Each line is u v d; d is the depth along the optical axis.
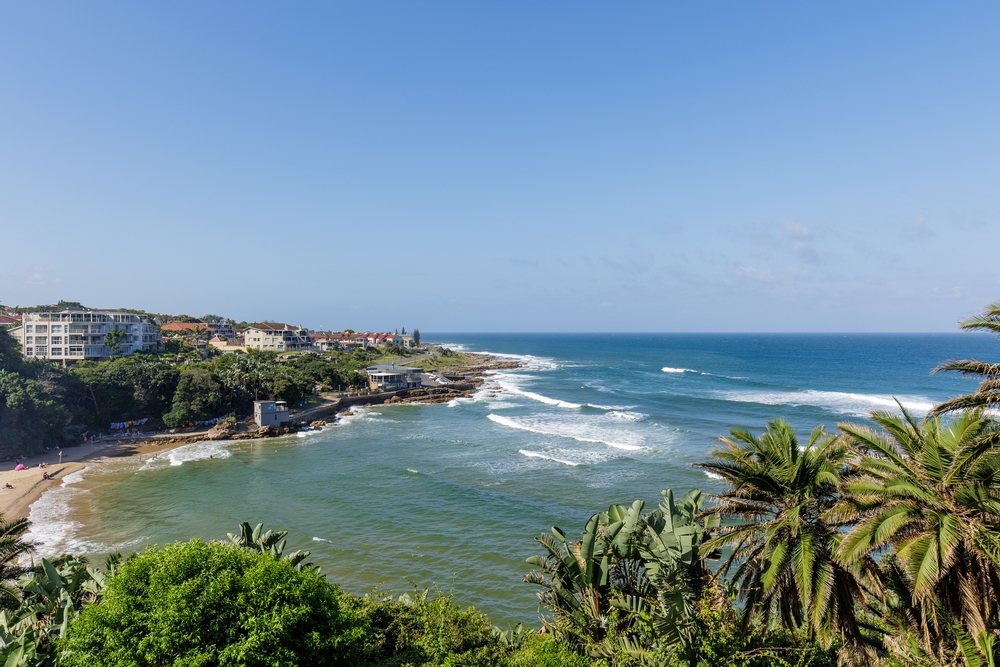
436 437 68.44
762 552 15.98
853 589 15.38
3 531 23.42
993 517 12.95
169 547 15.34
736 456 17.25
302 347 156.75
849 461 16.80
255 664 12.86
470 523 39.38
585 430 71.00
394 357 181.38
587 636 17.38
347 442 66.25
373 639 18.41
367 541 36.41
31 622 17.86
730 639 16.86
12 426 56.62
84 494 45.97
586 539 17.86
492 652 17.42
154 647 12.62
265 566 14.83
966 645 12.46
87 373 69.75
